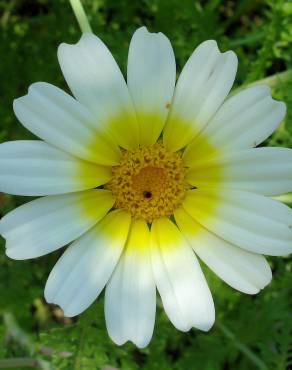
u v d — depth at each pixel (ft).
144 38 0.34
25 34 0.54
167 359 0.52
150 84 0.34
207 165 0.35
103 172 0.35
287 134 0.47
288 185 0.34
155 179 0.35
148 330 0.33
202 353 0.50
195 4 0.52
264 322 0.48
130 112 0.34
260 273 0.34
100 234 0.34
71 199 0.34
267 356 0.44
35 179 0.32
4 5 0.59
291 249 0.33
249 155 0.34
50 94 0.32
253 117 0.34
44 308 0.55
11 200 0.52
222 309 0.51
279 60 0.56
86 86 0.33
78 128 0.33
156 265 0.34
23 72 0.54
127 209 0.35
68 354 0.42
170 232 0.35
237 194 0.34
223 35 0.62
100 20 0.52
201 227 0.35
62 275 0.33
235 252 0.34
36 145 0.32
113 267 0.33
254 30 0.54
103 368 0.43
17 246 0.32
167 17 0.52
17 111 0.32
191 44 0.51
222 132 0.34
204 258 0.34
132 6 0.55
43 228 0.32
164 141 0.36
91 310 0.39
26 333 0.47
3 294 0.49
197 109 0.34
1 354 0.44
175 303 0.33
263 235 0.33
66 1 0.53
